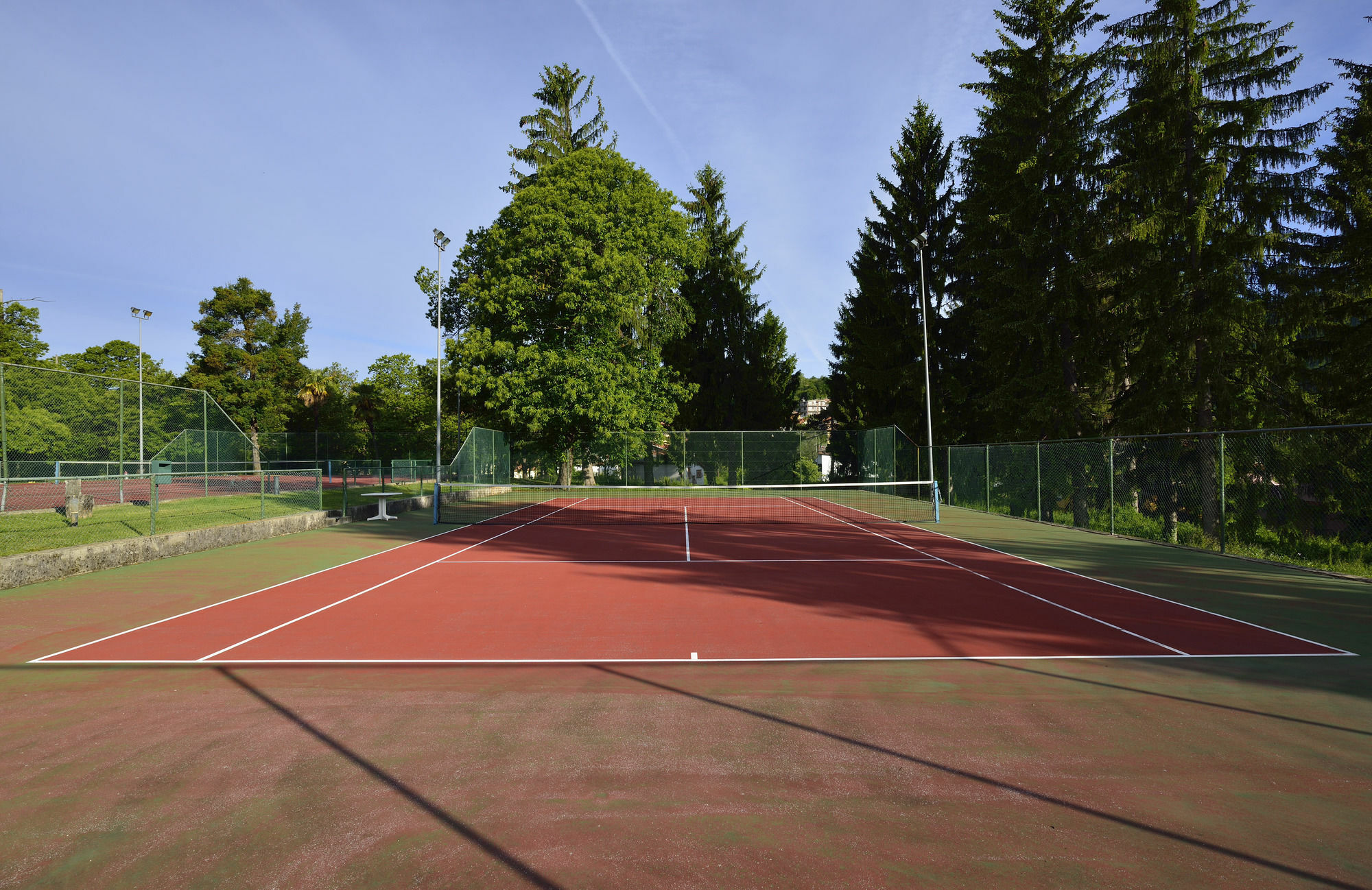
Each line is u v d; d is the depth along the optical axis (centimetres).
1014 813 402
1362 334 2191
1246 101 2155
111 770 457
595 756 480
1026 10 2873
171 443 2631
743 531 2048
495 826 387
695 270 5238
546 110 4616
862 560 1445
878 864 349
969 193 3766
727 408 5200
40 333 4972
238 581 1177
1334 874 343
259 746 496
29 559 1130
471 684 633
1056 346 2734
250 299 6469
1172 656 728
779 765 465
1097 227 2628
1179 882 335
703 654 733
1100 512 2644
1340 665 695
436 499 2234
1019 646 766
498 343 3709
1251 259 2205
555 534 1941
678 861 351
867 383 3959
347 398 7356
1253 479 1888
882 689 621
